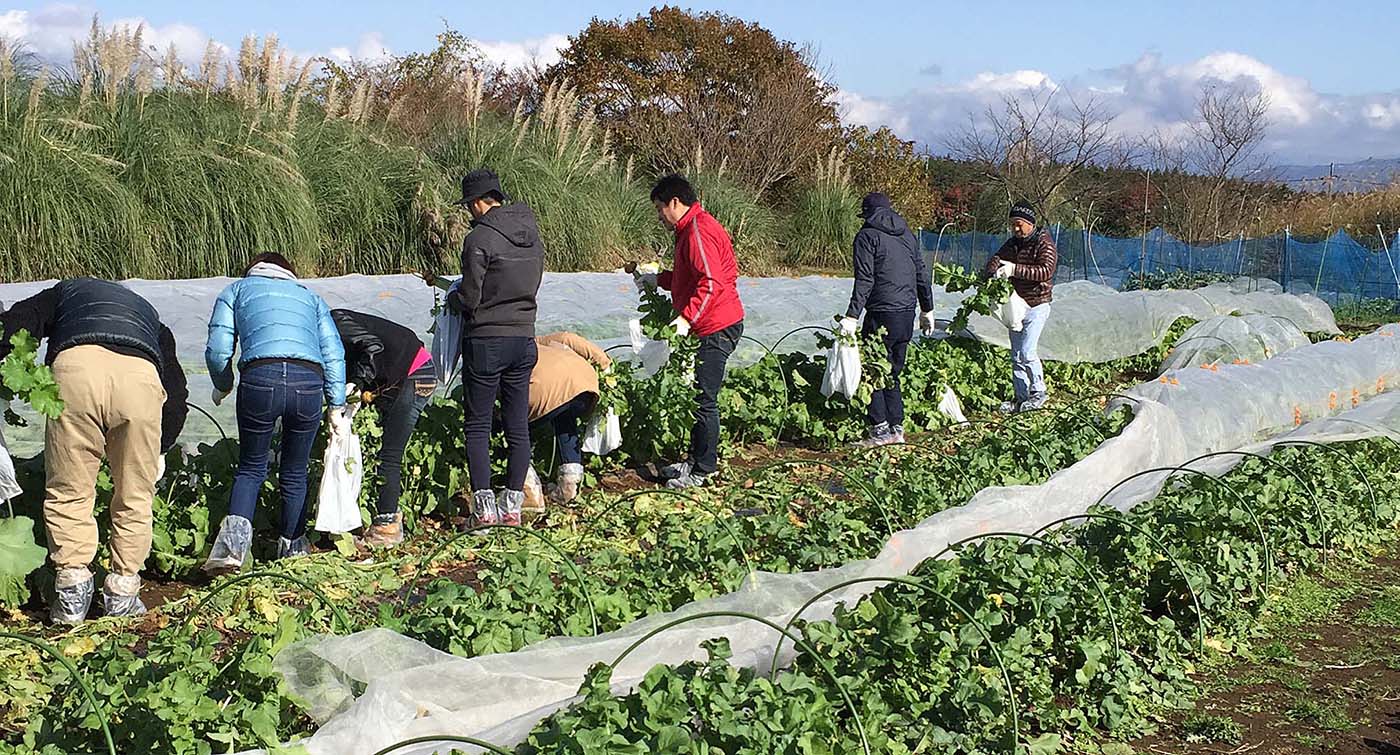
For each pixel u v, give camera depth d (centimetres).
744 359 1044
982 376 1106
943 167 3616
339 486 598
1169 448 806
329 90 1722
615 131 2844
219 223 1409
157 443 500
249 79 1591
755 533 576
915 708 409
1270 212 2958
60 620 498
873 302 905
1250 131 2953
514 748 357
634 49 2967
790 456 907
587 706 343
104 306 496
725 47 2986
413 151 1698
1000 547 530
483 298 639
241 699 350
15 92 1362
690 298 754
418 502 684
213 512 586
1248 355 1264
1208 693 488
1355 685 500
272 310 561
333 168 1599
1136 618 499
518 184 1730
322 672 380
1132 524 552
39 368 452
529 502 683
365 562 604
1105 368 1296
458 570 609
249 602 520
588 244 1778
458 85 2331
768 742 344
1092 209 3125
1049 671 477
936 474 723
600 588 489
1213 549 568
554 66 3108
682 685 352
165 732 340
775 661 401
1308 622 575
